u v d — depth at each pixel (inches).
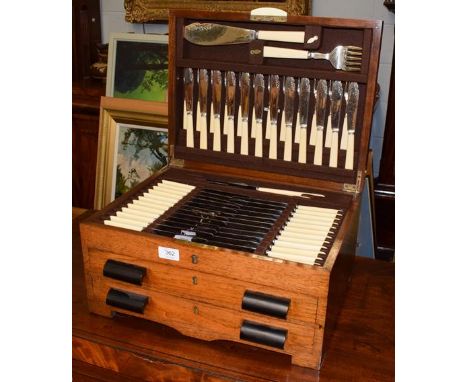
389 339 33.5
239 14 38.1
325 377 30.1
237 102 41.4
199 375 31.0
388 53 60.1
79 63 67.0
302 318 29.5
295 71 37.8
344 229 33.3
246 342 31.0
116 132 55.4
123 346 32.8
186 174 42.9
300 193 39.4
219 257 29.8
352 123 38.2
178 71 41.4
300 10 58.5
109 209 36.0
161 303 32.8
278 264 28.5
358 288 39.1
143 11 64.5
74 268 41.1
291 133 40.3
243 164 42.0
